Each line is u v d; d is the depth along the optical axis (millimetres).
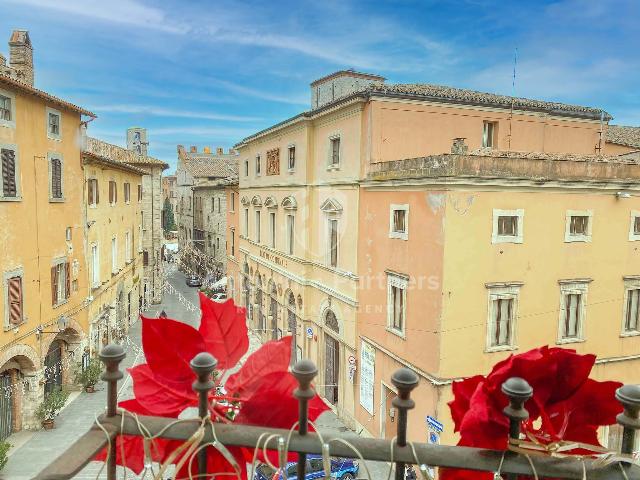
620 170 16047
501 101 19812
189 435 1524
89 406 19922
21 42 20906
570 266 15602
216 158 74500
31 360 17219
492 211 14516
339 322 20406
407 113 18344
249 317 33594
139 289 37281
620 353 16469
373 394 17891
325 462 1451
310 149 22766
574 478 1406
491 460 1444
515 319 14938
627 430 1422
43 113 18250
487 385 1552
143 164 39969
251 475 1454
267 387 1674
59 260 19438
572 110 21172
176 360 1744
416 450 1479
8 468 14617
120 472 7047
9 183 15914
